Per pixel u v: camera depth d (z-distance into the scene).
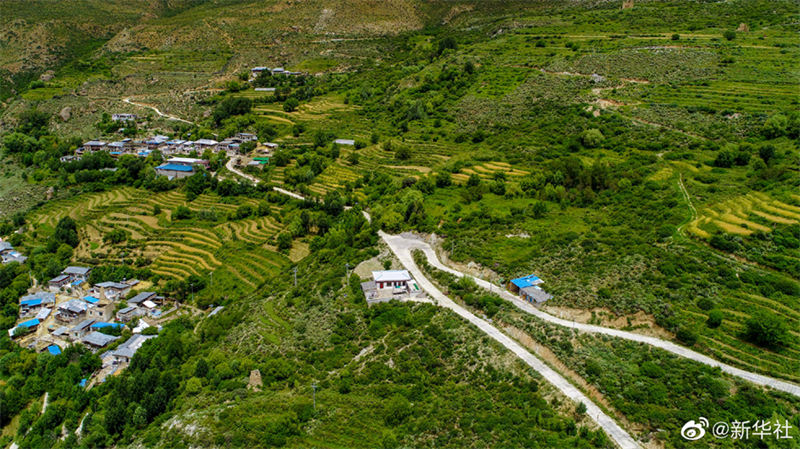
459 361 78.19
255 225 153.38
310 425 72.12
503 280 93.56
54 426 92.06
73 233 156.38
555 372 72.62
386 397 75.00
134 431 83.31
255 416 75.31
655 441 60.44
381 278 97.06
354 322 93.12
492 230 109.75
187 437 74.81
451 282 95.75
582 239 100.00
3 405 96.44
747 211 97.00
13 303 128.50
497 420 66.00
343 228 131.62
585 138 147.25
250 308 111.50
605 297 82.06
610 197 117.50
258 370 87.81
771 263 82.25
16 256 150.25
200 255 144.25
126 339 113.06
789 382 63.94
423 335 84.44
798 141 121.44
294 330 96.81
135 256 147.12
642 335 75.81
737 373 66.19
